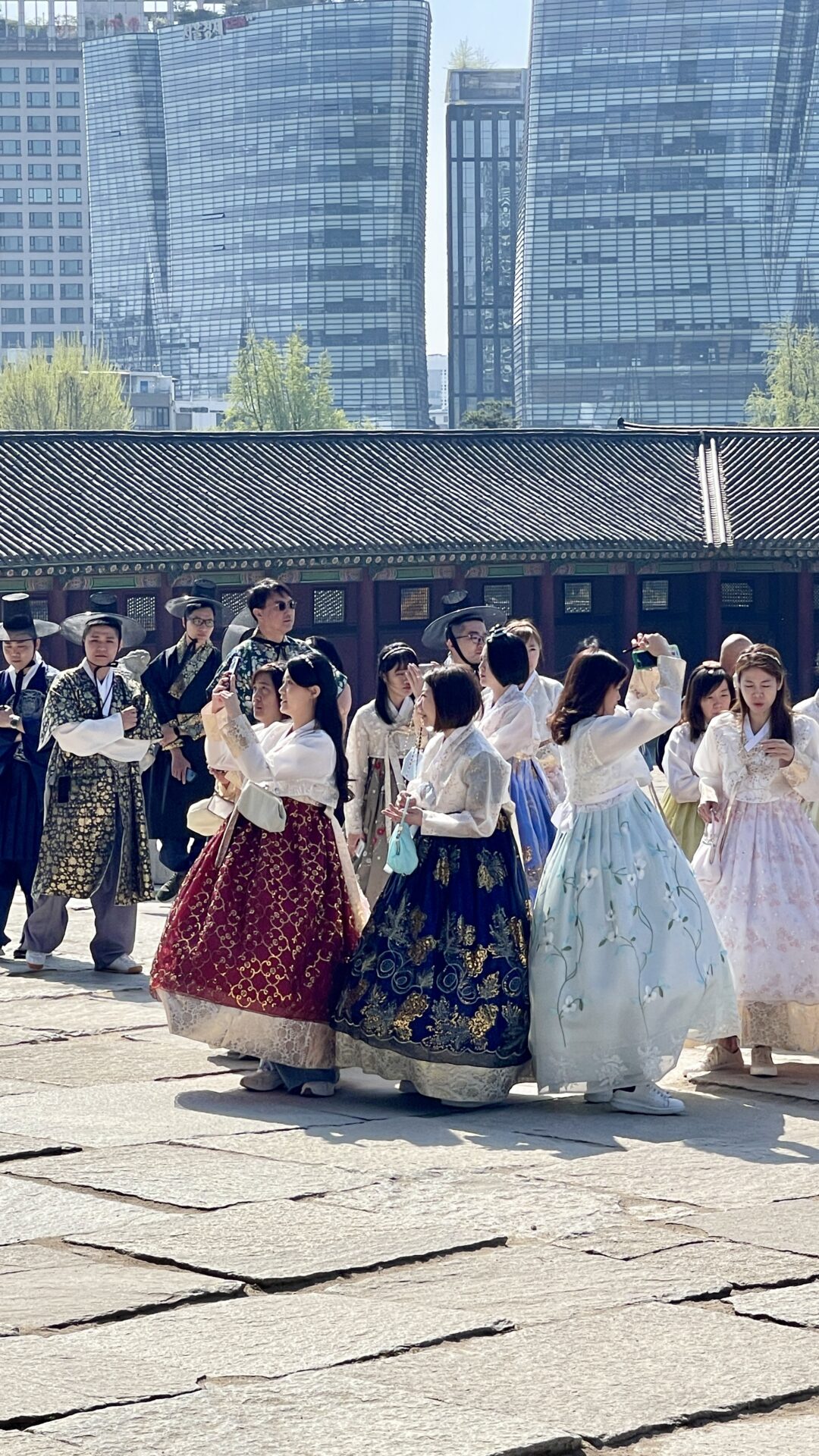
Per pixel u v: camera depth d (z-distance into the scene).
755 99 173.00
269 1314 5.14
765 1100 8.20
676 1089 8.46
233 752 8.14
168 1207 6.23
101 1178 6.56
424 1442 4.28
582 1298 5.30
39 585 41.84
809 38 173.75
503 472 49.38
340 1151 7.04
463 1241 5.82
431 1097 7.89
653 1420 4.45
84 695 11.62
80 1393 4.57
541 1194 6.41
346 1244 5.79
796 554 48.03
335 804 8.31
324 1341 4.93
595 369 177.12
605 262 176.62
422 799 8.09
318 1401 4.52
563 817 8.14
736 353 174.62
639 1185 6.55
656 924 7.91
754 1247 5.79
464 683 8.02
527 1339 4.96
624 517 48.34
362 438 49.16
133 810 11.71
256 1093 8.21
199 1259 5.62
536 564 48.38
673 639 51.25
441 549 45.16
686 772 10.74
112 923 11.80
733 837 8.70
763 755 8.65
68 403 96.62
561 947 7.93
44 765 12.41
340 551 43.97
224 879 8.20
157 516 43.53
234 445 47.31
